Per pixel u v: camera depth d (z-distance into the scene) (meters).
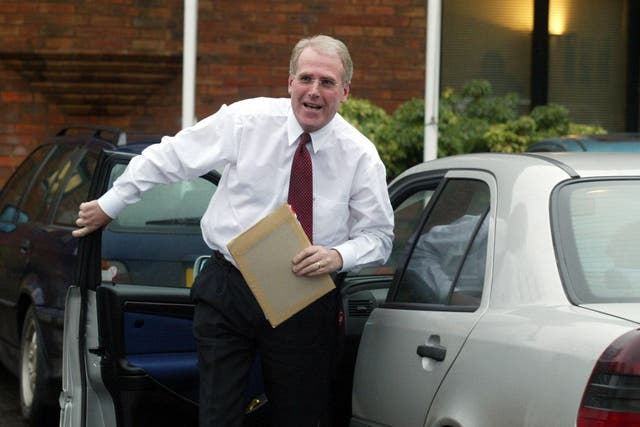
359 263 4.63
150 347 5.46
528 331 4.02
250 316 4.56
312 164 4.61
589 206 4.34
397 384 4.71
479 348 4.22
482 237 4.55
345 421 5.39
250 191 4.61
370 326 5.04
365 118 12.27
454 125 12.38
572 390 3.74
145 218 6.74
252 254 4.43
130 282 6.60
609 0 14.19
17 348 7.66
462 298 4.53
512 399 3.98
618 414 3.61
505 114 12.90
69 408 5.16
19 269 7.50
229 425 4.59
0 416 7.68
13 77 13.13
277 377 4.66
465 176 4.88
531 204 4.37
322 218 4.64
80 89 12.98
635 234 4.26
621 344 3.65
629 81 14.21
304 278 4.46
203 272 4.69
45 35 12.93
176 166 4.66
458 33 14.09
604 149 8.96
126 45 12.95
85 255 5.12
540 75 14.12
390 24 13.24
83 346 5.14
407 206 5.38
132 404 5.34
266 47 13.09
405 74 13.29
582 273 4.11
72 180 7.32
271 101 4.66
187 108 9.50
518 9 14.12
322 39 4.56
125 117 13.15
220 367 4.60
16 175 8.54
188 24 9.47
